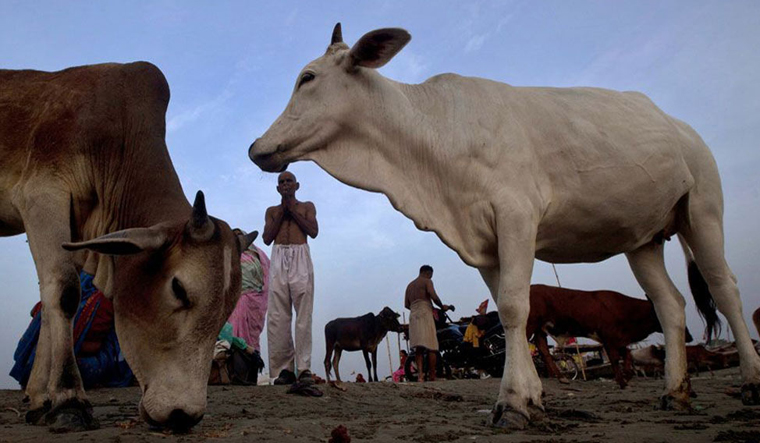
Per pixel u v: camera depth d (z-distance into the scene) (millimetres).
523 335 3789
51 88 4246
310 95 4617
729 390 6152
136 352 3324
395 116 4441
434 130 4340
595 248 4801
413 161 4398
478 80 4527
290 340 6199
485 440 3072
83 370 5809
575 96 4766
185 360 3229
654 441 2939
